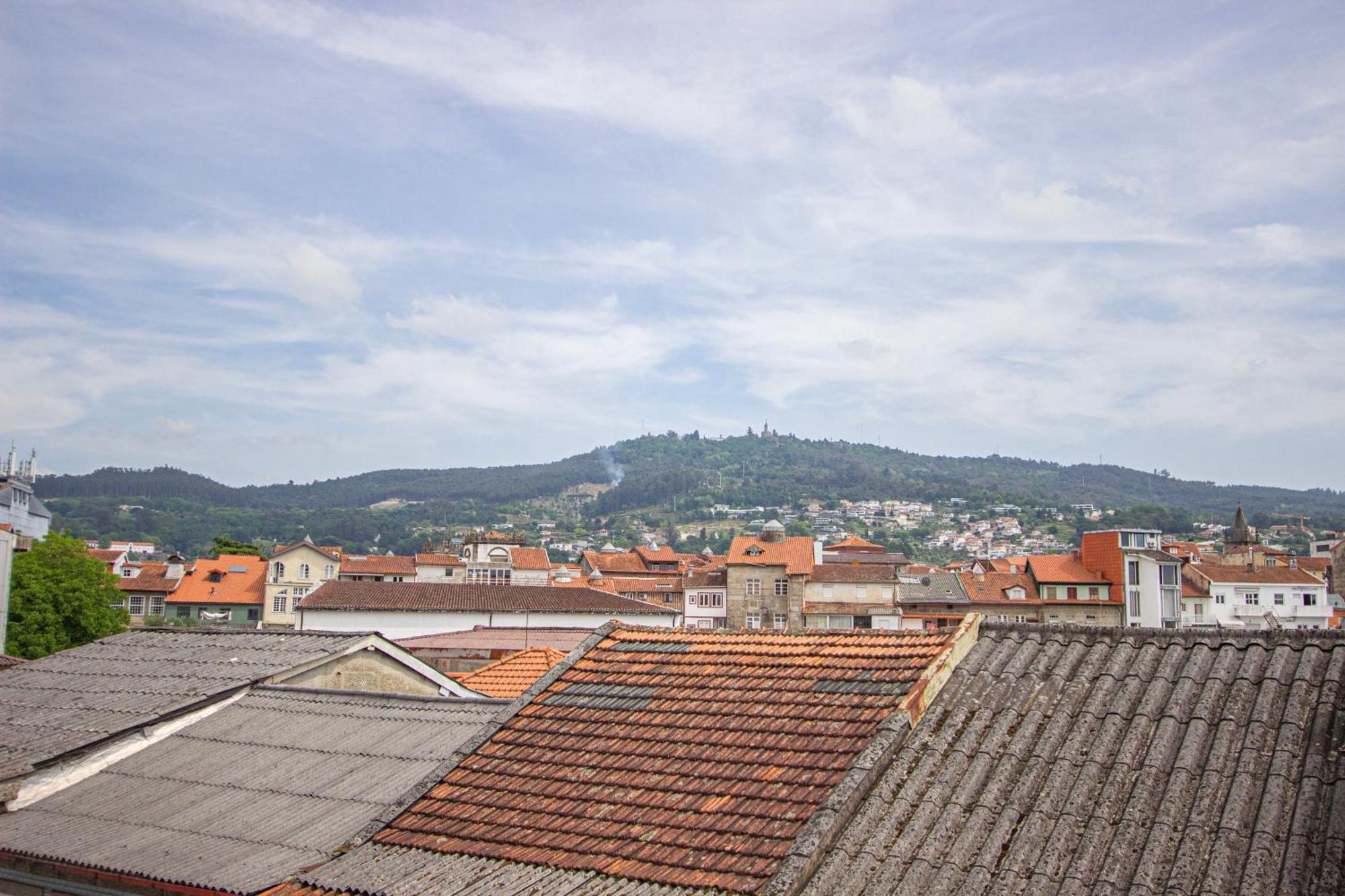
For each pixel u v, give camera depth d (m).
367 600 76.00
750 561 115.69
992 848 10.91
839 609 112.44
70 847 16.75
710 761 13.57
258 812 17.06
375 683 24.62
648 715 15.20
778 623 113.94
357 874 13.41
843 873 10.88
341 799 17.06
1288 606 111.75
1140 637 14.02
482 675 32.19
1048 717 12.95
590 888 11.76
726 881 11.26
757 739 13.73
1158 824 10.72
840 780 12.19
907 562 130.62
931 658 14.45
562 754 14.81
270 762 19.02
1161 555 110.81
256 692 22.44
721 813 12.45
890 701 13.63
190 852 15.86
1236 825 10.49
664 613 79.81
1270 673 12.57
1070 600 112.44
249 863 14.98
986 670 14.05
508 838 13.27
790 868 10.87
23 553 72.69
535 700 16.48
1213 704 12.35
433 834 13.95
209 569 123.50
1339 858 9.81
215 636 26.14
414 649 55.75
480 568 128.88
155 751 20.39
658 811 12.89
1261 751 11.46
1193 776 11.37
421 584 80.00
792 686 14.88
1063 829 10.98
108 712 21.44
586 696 16.23
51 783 19.31
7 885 17.66
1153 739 12.08
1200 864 10.22
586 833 12.88
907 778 12.16
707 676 15.88
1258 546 124.81
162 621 116.31
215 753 19.86
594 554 155.00
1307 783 10.77
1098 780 11.66
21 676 24.98
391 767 18.08
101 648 26.39
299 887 13.70
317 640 24.66
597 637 17.92
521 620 76.62
